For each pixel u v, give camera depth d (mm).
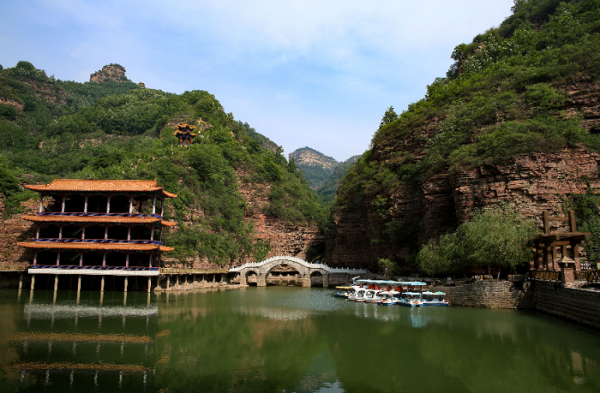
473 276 48812
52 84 183625
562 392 22547
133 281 68125
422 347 31609
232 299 60406
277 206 110438
